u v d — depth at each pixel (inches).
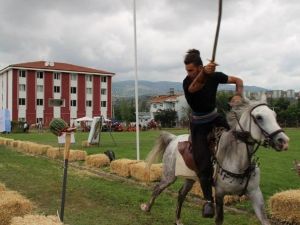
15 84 3122.5
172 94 4493.1
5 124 2044.8
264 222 233.0
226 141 238.5
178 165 283.0
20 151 1016.9
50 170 647.1
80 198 424.5
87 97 3393.2
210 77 238.4
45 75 3225.9
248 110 230.2
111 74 3472.0
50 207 386.6
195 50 241.1
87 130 2416.3
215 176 245.8
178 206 311.6
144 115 3902.6
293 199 304.0
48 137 1701.5
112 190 464.8
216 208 251.1
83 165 699.4
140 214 352.2
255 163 236.8
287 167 611.5
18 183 522.3
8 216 299.4
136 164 540.7
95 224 323.6
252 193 236.8
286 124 2839.6
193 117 246.5
